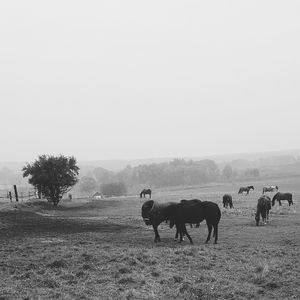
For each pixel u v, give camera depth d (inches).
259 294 462.6
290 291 470.0
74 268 567.8
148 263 602.5
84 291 464.8
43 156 1950.1
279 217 1248.8
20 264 595.2
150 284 490.3
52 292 459.8
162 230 1021.2
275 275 528.4
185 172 5871.1
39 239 865.5
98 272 544.7
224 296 453.1
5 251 701.9
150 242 834.2
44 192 1931.6
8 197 2214.6
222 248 735.1
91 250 699.4
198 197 2365.9
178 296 450.9
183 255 651.5
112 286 484.7
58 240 851.4
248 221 1144.8
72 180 1948.8
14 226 1119.6
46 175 1871.3
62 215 1530.5
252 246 753.6
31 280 509.7
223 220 1187.9
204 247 741.9
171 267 580.7
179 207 826.2
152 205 880.9
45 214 1550.2
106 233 979.3
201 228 1026.7
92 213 1611.7
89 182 5241.1
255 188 3511.3
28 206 1694.1
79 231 1023.6
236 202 1943.9
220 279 512.7
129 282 502.3
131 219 1296.8
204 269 571.5
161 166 6141.7
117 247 743.7
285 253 671.8
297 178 5029.5
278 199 1736.0
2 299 433.1
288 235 874.8
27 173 1934.1
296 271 549.6
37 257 640.4
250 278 520.4
